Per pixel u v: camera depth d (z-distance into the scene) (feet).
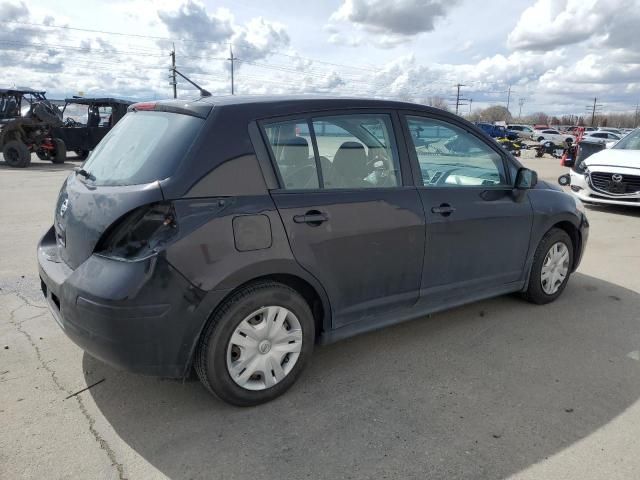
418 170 11.55
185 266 8.29
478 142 12.90
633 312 14.56
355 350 12.00
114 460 8.09
